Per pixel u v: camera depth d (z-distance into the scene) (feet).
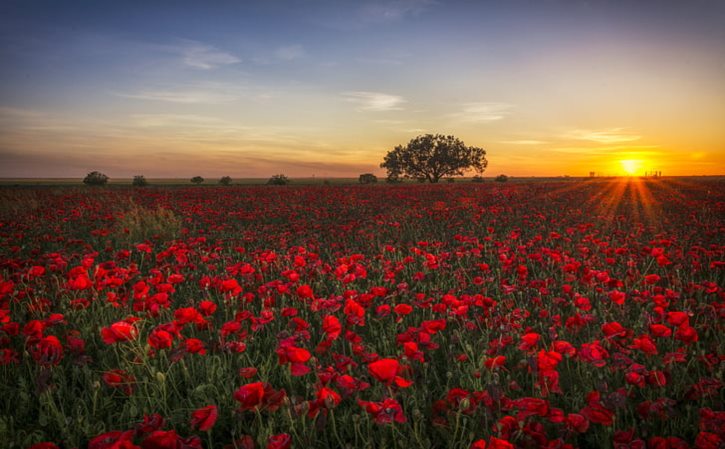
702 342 12.07
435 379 10.90
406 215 43.78
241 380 10.55
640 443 6.47
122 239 31.63
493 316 13.19
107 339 9.31
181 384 10.99
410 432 8.29
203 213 47.19
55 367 10.33
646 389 9.36
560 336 12.35
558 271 20.86
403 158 241.14
